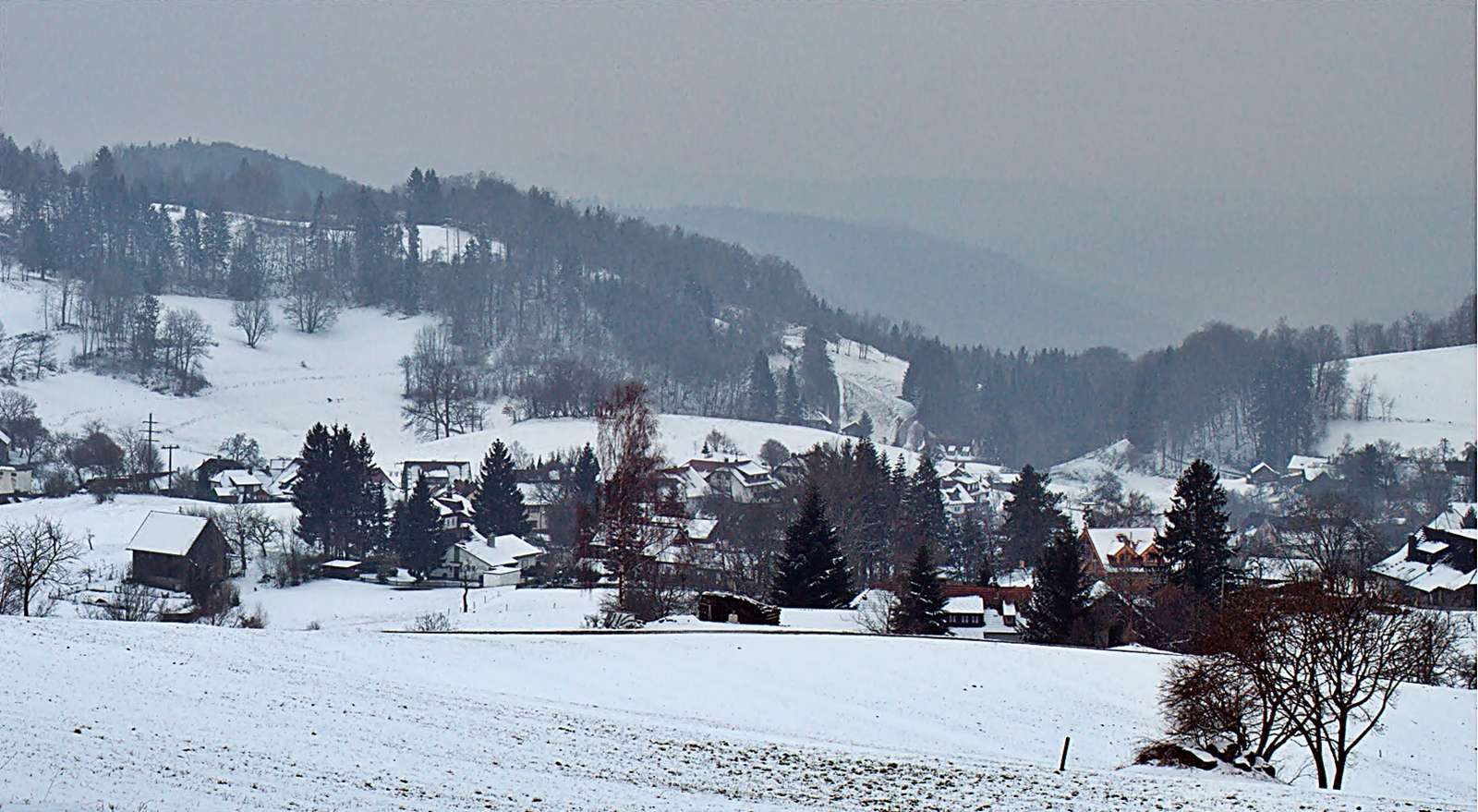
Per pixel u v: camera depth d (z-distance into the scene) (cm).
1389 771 7781
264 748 5250
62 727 5275
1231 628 7038
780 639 9219
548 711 6788
